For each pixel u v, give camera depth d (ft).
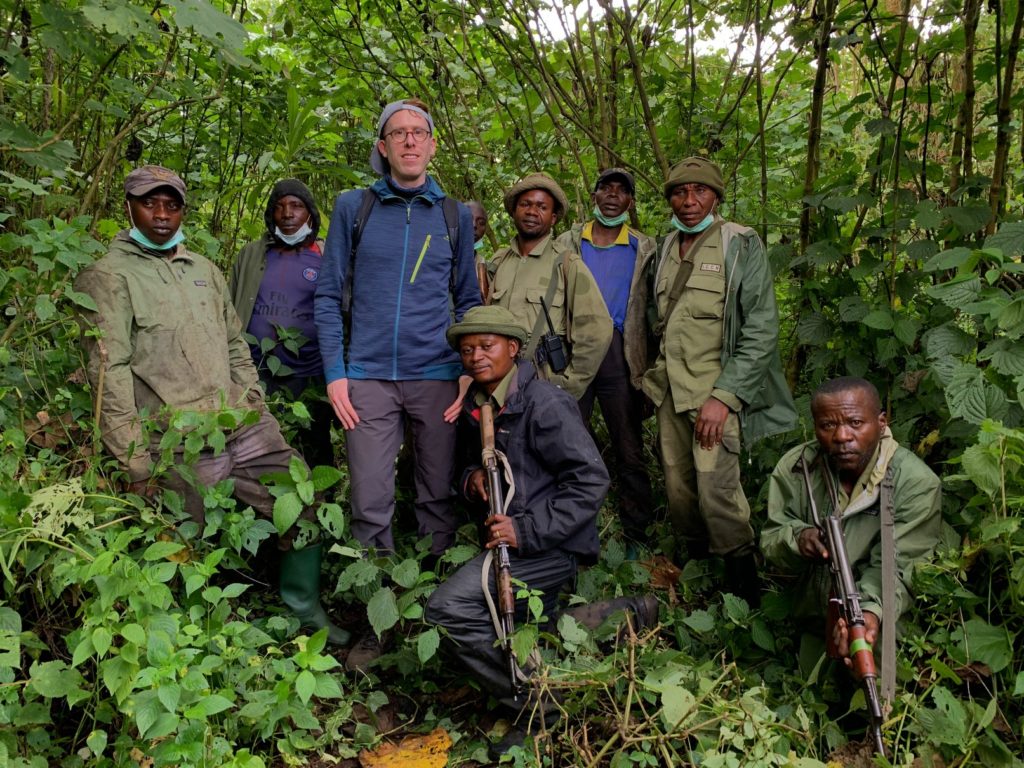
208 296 9.41
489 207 18.74
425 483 10.36
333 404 9.98
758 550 11.52
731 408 10.34
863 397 8.24
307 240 11.87
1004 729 7.49
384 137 9.86
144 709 6.20
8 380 8.61
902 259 11.97
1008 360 8.16
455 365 10.23
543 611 9.16
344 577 8.82
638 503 12.36
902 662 7.77
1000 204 11.76
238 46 7.82
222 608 7.51
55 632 7.79
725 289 10.61
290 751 7.73
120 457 8.41
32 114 11.88
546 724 8.29
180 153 15.29
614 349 11.83
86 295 8.25
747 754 7.23
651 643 9.01
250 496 9.50
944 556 8.18
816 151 12.44
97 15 7.33
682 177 10.70
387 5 15.48
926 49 11.96
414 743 8.36
